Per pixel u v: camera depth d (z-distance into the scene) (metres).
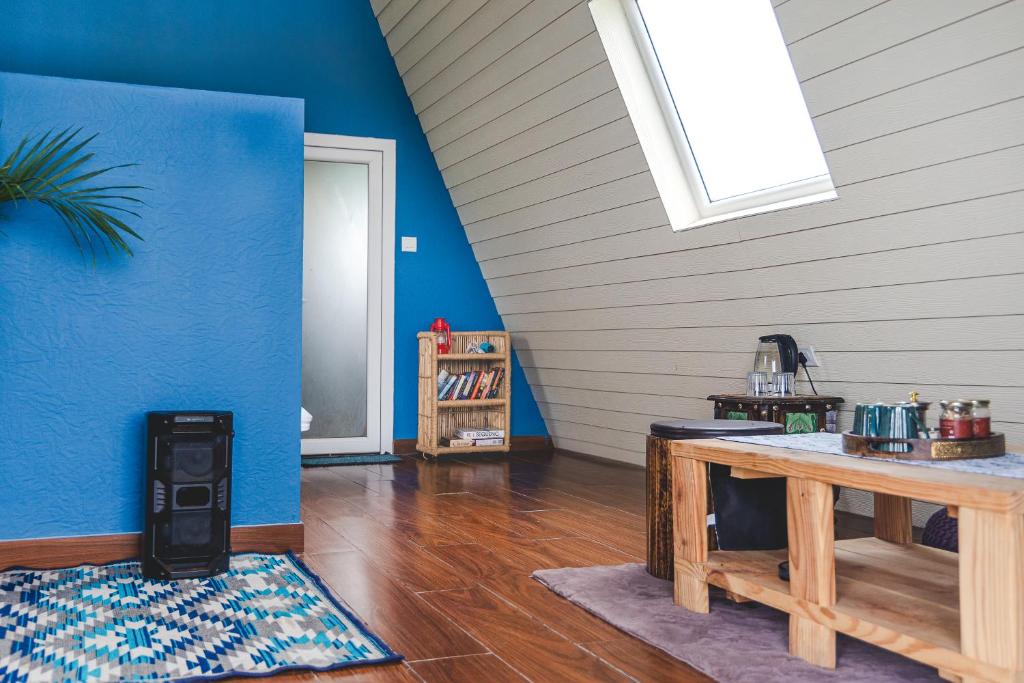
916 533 3.30
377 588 2.56
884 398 3.37
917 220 2.83
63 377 2.82
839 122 2.87
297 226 3.09
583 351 5.13
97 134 2.87
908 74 2.58
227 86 5.19
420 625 2.22
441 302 5.70
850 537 3.18
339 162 5.48
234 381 3.01
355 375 5.55
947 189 2.69
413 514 3.68
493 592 2.52
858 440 1.95
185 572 2.63
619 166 3.95
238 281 3.02
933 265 2.88
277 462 3.05
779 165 3.78
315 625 2.20
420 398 5.58
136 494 2.89
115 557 2.86
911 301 3.03
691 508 2.28
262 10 5.27
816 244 3.23
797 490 1.93
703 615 2.24
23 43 4.80
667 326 4.30
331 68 5.42
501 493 4.21
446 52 4.78
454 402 5.49
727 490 2.42
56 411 2.81
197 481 2.66
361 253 5.55
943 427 1.96
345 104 5.45
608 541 3.18
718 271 3.76
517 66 4.21
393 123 5.55
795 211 3.21
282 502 3.05
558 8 3.71
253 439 3.02
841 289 3.26
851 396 3.49
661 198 3.79
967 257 2.76
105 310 2.87
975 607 1.54
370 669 1.92
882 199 2.89
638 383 4.79
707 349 4.13
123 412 2.88
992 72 2.38
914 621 1.74
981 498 1.53
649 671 1.90
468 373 5.59
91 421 2.85
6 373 2.77
